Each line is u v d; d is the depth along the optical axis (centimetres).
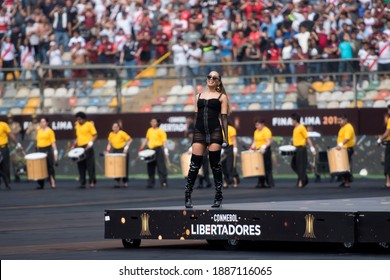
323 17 7325
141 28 7812
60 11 8138
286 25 7400
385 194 5159
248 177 6131
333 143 6912
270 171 6169
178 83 7356
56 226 3766
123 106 7462
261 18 7556
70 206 4866
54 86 7619
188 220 2817
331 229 2623
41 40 8188
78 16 8112
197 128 2959
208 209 2798
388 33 7081
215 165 2934
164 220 2850
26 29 8206
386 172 5844
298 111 7000
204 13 7794
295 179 7019
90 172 6500
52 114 7506
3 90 7750
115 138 6500
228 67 7244
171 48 7750
